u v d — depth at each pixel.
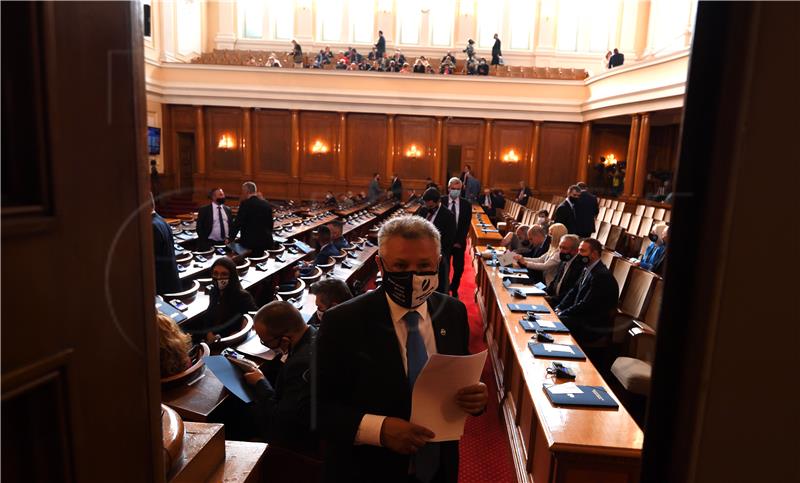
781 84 0.64
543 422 2.26
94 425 0.68
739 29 0.64
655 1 16.09
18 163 0.58
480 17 18.91
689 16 14.16
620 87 13.58
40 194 0.59
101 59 0.67
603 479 2.11
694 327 0.70
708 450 0.70
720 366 0.68
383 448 1.42
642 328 4.08
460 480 3.09
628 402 3.62
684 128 0.69
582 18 18.22
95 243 0.67
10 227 0.53
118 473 0.74
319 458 2.13
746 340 0.68
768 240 0.66
